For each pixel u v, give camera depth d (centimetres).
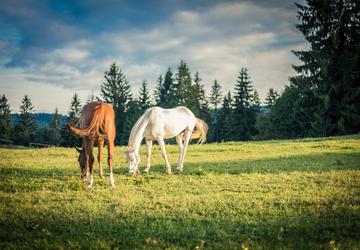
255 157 1806
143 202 832
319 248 552
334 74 4212
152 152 2075
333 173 1219
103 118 970
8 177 1137
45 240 579
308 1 4309
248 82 7444
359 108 4153
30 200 834
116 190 956
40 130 8906
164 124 1298
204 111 7850
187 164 1560
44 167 1391
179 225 672
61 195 893
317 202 823
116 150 2209
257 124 6156
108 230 638
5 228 637
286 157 1772
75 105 8750
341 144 2273
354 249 541
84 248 560
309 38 4316
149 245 573
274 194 921
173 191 966
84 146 1105
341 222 674
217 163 1579
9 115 8638
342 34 4209
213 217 730
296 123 5409
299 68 4369
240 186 1032
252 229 648
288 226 659
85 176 1095
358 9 4122
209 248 558
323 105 4347
